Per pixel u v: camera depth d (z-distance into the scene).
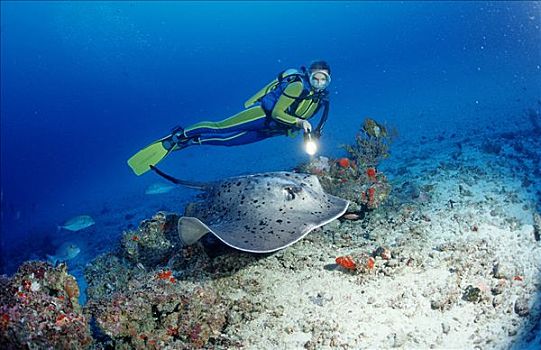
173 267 4.47
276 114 5.77
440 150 9.33
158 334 3.59
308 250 4.73
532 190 6.20
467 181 6.67
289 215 3.85
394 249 4.57
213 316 3.73
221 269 4.35
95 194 18.25
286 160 12.66
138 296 3.62
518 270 4.40
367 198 5.58
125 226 10.58
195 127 6.65
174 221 5.19
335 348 3.47
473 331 3.68
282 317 3.82
